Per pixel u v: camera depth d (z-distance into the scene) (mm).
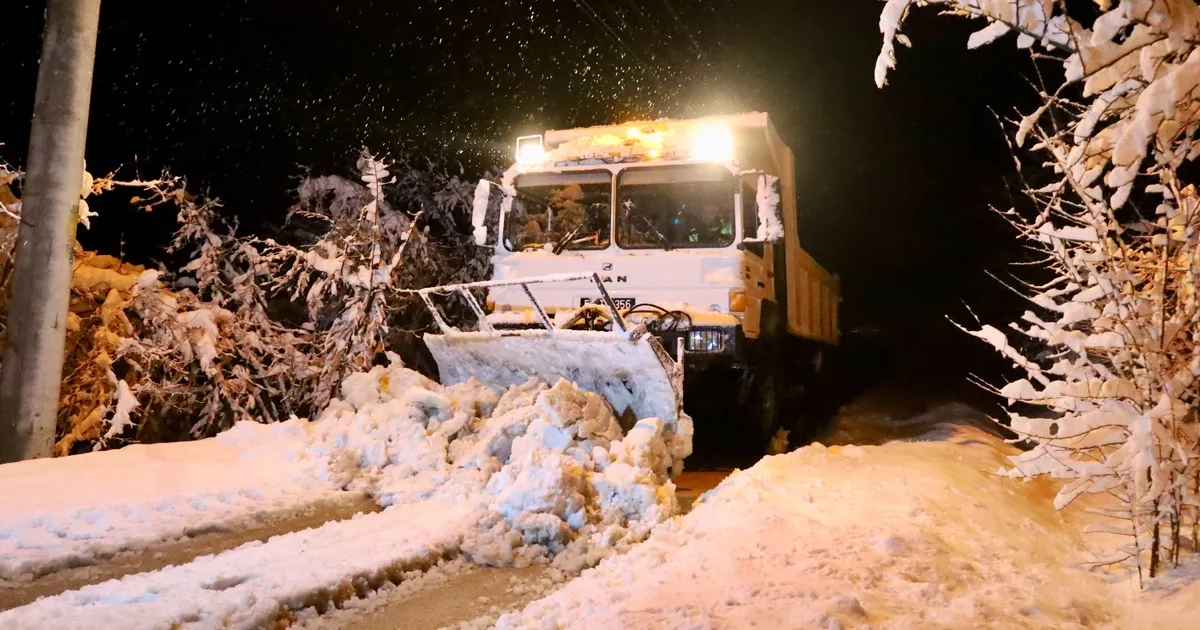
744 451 9414
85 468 6449
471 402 7270
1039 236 4547
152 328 9891
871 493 5691
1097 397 4113
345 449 6961
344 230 11336
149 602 4008
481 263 14219
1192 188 4227
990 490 6109
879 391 17344
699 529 5066
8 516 5246
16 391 7172
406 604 4395
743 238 8352
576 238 8906
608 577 4387
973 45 3865
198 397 10789
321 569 4520
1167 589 4004
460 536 5242
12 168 9367
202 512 5723
